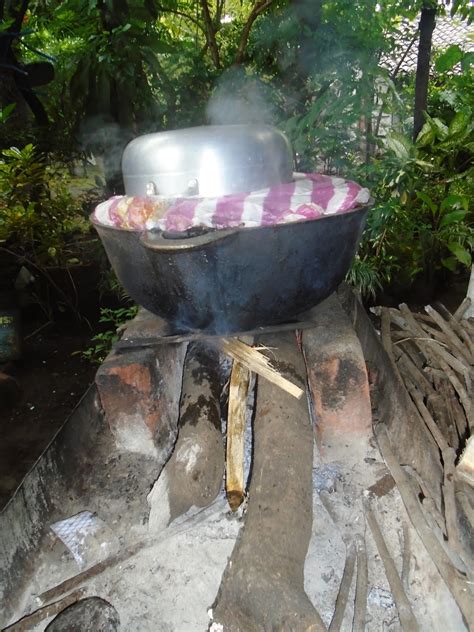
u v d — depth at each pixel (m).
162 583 1.36
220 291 1.29
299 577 1.11
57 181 4.99
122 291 3.96
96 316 4.02
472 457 1.47
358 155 4.03
